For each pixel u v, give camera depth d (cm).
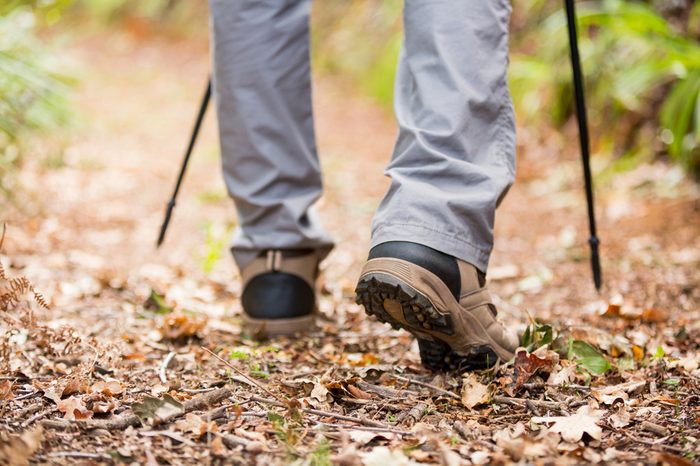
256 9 207
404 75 183
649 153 451
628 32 407
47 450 138
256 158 217
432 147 169
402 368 194
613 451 142
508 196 440
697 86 382
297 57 212
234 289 290
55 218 370
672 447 144
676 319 241
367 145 558
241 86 211
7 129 353
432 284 165
